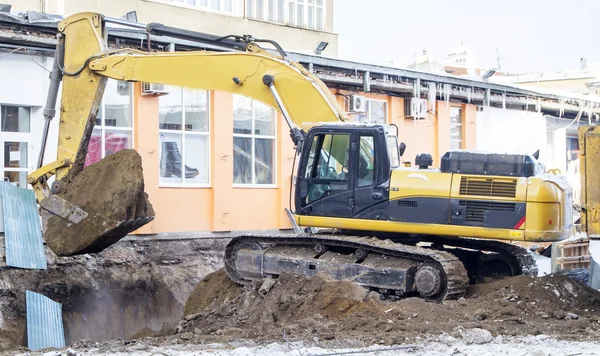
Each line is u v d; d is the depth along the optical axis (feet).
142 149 57.47
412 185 41.06
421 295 39.19
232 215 63.46
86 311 49.75
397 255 40.11
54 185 42.09
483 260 44.70
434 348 27.81
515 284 38.81
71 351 27.73
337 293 36.55
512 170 40.50
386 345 28.71
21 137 51.57
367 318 33.71
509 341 29.60
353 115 71.56
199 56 44.14
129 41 55.98
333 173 42.47
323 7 82.17
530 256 44.04
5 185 47.91
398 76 73.51
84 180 41.78
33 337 44.21
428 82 77.51
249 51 46.11
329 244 42.09
